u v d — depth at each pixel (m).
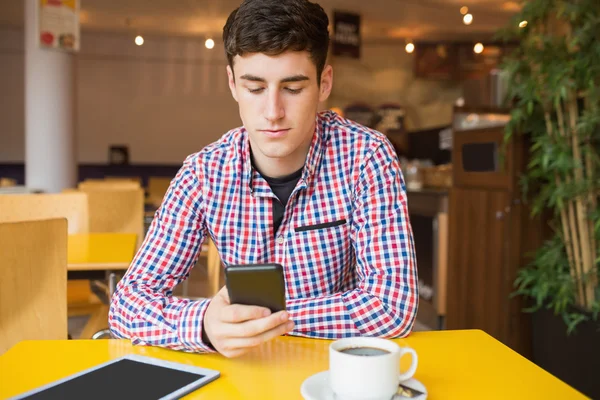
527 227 2.80
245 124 1.03
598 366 2.28
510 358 0.93
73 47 5.44
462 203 3.26
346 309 1.04
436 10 8.16
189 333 0.93
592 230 2.40
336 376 0.71
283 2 0.95
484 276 3.03
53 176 5.72
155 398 0.75
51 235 1.46
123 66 10.64
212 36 10.38
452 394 0.79
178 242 1.21
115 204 3.11
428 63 10.09
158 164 10.87
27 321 1.44
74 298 2.51
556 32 2.76
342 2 7.80
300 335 1.05
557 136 2.42
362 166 1.20
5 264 1.40
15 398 0.75
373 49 10.49
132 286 1.13
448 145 4.49
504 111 3.33
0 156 10.18
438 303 3.70
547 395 0.78
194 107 10.91
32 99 5.68
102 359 0.93
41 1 5.18
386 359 0.70
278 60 0.96
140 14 8.70
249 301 0.85
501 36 2.75
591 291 2.40
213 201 1.21
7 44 10.09
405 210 1.18
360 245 1.17
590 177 2.36
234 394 0.79
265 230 1.21
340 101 10.41
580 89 2.38
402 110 10.33
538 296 2.50
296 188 1.18
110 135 10.67
